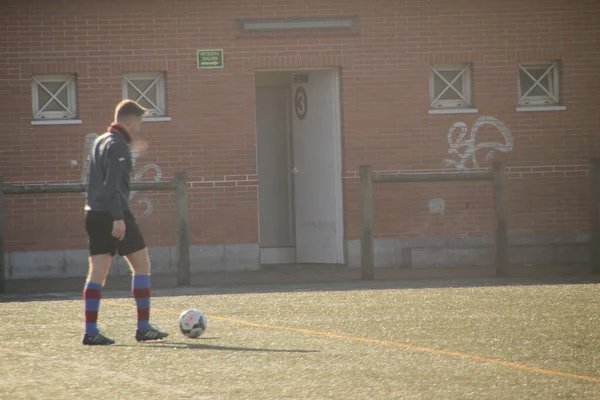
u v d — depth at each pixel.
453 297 44.91
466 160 66.12
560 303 41.94
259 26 64.44
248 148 64.50
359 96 65.19
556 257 65.38
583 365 26.59
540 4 66.38
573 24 66.62
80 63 63.16
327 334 33.22
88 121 63.28
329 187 66.56
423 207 65.81
